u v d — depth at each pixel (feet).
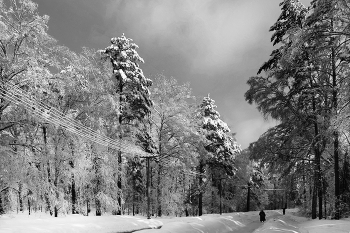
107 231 41.55
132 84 71.51
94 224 42.96
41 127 55.67
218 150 104.17
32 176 50.72
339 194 49.57
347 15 38.78
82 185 61.46
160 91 84.23
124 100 69.10
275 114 61.57
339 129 38.09
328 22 44.62
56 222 40.73
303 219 62.69
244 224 71.87
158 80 84.58
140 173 96.84
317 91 53.06
